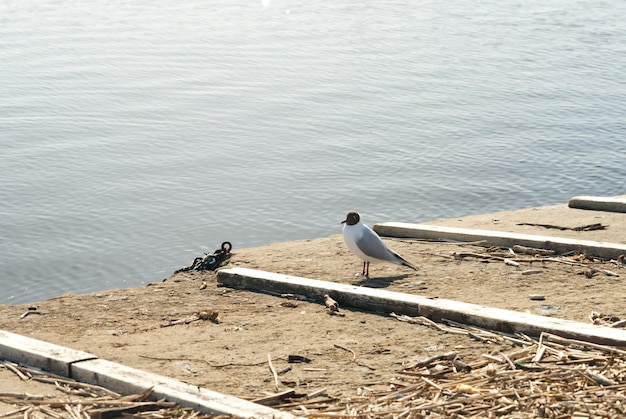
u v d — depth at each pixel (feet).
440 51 158.20
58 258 63.87
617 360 25.40
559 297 33.50
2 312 34.45
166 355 28.14
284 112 109.91
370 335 29.78
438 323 30.73
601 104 119.55
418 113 111.86
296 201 77.77
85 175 82.99
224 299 35.58
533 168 88.84
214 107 111.04
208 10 200.34
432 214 76.02
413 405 23.03
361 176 85.20
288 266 40.57
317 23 185.06
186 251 65.87
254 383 25.36
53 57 139.74
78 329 31.99
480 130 103.96
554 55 157.38
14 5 196.34
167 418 22.22
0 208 73.92
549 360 25.79
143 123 102.17
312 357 27.63
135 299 36.04
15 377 25.90
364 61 145.69
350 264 40.68
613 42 172.65
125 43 154.71
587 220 49.73
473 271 38.34
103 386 24.89
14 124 99.60
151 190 79.25
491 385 24.14
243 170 86.07
